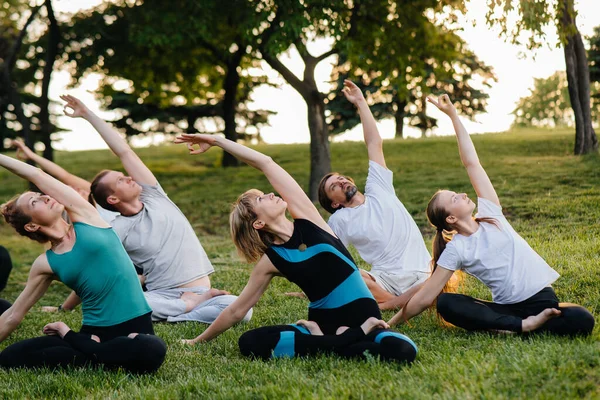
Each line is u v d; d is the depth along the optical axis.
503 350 3.94
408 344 3.93
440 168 16.78
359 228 5.97
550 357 3.61
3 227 15.41
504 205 10.50
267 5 14.01
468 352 3.98
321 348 4.18
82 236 4.13
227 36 16.98
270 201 4.29
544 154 16.78
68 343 4.20
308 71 15.16
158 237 6.06
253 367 4.05
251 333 4.36
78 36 17.94
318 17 13.40
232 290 7.13
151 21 15.26
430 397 3.24
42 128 17.47
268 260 4.34
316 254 4.21
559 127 25.47
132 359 4.02
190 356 4.46
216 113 29.45
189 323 5.75
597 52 23.05
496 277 4.52
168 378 4.04
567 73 14.55
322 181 6.17
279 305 6.23
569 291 5.45
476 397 3.21
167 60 18.83
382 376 3.64
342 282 4.21
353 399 3.36
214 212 14.77
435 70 16.94
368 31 15.74
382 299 5.88
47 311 6.78
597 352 3.61
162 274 6.12
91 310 4.24
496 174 13.94
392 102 30.45
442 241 4.84
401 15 15.31
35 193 4.14
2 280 6.45
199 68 20.47
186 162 24.98
